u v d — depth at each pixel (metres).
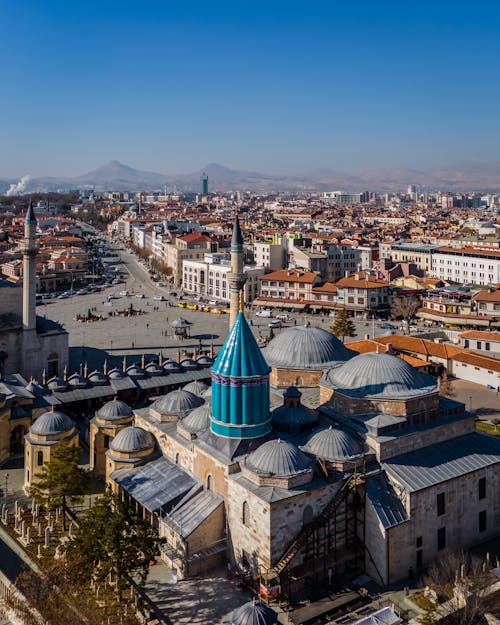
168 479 79.94
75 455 81.50
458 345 171.38
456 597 62.91
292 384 92.75
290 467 68.12
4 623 65.44
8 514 84.25
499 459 78.94
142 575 69.50
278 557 66.25
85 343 188.25
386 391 78.88
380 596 66.81
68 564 66.12
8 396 103.75
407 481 71.75
